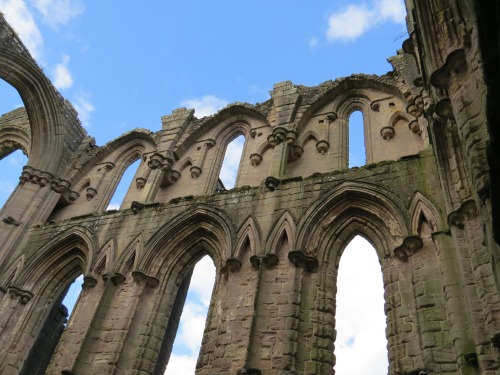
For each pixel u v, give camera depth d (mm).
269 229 21422
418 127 24250
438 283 17078
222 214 23219
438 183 19812
